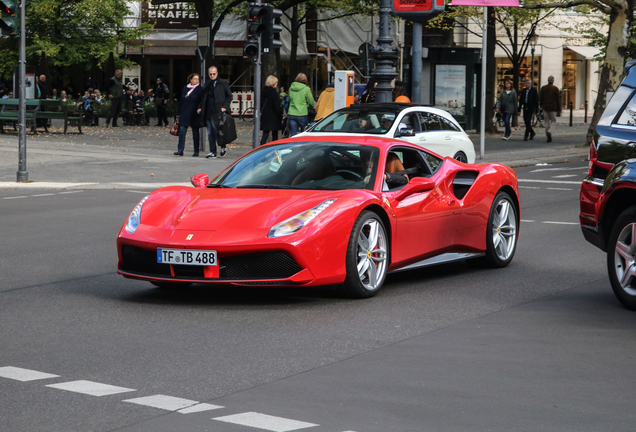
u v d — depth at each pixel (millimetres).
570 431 5379
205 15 44062
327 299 9633
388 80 26203
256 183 10234
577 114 70688
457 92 49094
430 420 5574
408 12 27141
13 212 17422
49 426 5469
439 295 9891
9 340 7781
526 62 68375
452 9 51344
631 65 10500
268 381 6488
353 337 7891
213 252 8930
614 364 6973
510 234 11898
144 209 9789
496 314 8898
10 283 10578
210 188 10305
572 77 70312
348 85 29312
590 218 10141
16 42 54062
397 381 6480
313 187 10016
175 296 9836
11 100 37688
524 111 40781
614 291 9234
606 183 9312
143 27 55906
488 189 11500
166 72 61656
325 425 5473
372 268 9734
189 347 7523
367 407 5844
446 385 6375
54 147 31500
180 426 5461
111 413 5723
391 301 9539
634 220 8930
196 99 28969
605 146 10086
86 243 13695
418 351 7395
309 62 61844
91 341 7750
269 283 8938
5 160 27016
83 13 52688
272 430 5383
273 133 30219
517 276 11109
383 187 10141
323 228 9086
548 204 19188
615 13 36906
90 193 21016
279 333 8031
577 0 37031
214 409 5809
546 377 6590
